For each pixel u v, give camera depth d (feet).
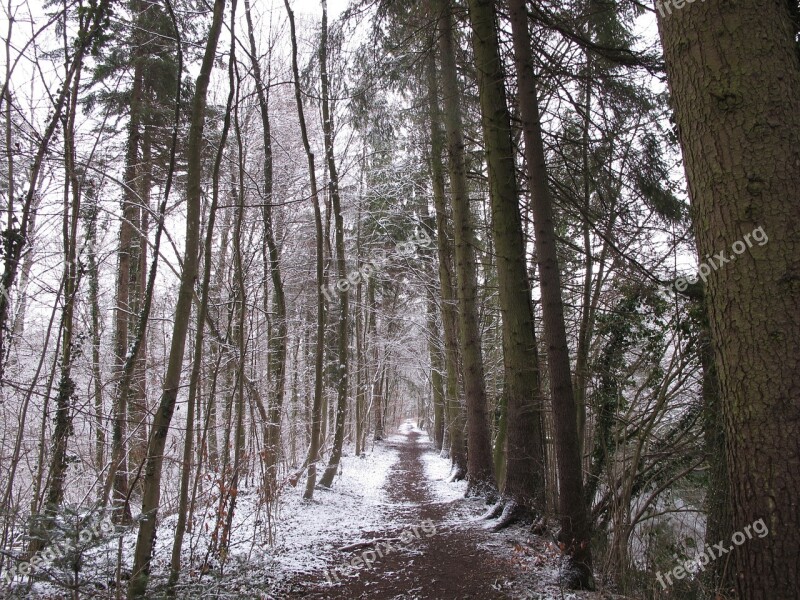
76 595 8.93
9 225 12.72
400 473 45.68
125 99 26.55
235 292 23.22
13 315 16.38
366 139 31.01
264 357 36.63
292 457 40.22
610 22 21.86
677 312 17.58
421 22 25.91
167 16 19.29
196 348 12.67
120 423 18.95
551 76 21.50
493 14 22.40
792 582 7.41
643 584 16.85
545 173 16.56
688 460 19.56
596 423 21.91
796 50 8.64
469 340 29.14
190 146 11.66
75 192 14.58
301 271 40.27
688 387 18.69
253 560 13.25
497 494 26.91
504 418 32.81
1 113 12.76
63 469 15.47
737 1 8.40
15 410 18.86
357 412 57.26
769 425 7.72
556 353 15.30
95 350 22.07
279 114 32.35
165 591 10.78
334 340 46.75
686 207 20.89
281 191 30.86
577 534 14.62
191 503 15.42
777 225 7.90
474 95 27.61
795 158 7.97
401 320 62.03
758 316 7.90
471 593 14.08
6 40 12.21
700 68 8.64
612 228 22.82
